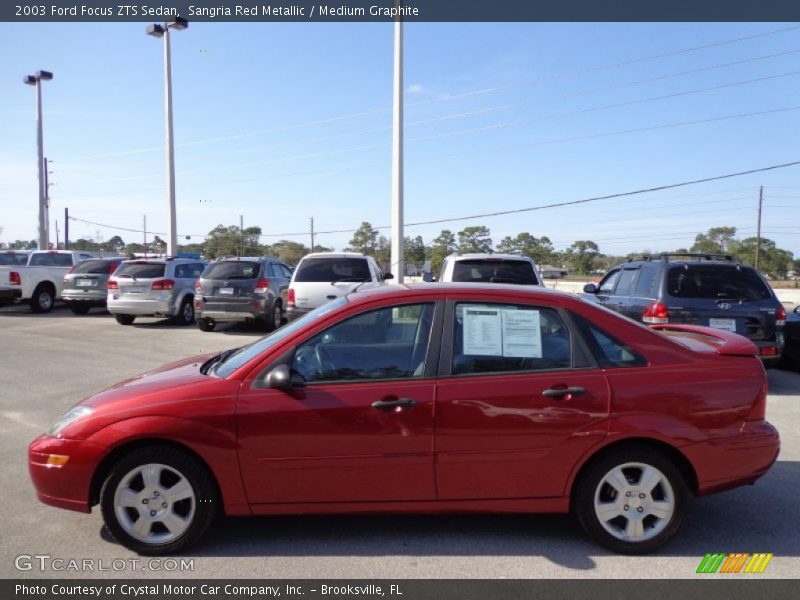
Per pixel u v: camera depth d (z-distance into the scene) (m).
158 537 3.85
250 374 3.90
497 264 10.34
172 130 25.73
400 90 17.14
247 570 3.68
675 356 4.01
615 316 4.09
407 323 4.05
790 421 6.99
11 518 4.39
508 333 4.01
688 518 4.46
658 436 3.85
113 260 18.30
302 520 4.38
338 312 4.04
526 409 3.83
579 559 3.82
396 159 17.22
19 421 6.83
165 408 3.80
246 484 3.82
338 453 3.81
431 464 3.83
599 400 3.85
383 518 4.41
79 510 3.86
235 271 14.58
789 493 4.92
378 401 3.81
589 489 3.88
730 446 3.92
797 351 10.19
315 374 3.93
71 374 9.49
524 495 3.89
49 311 19.30
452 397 3.83
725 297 8.47
